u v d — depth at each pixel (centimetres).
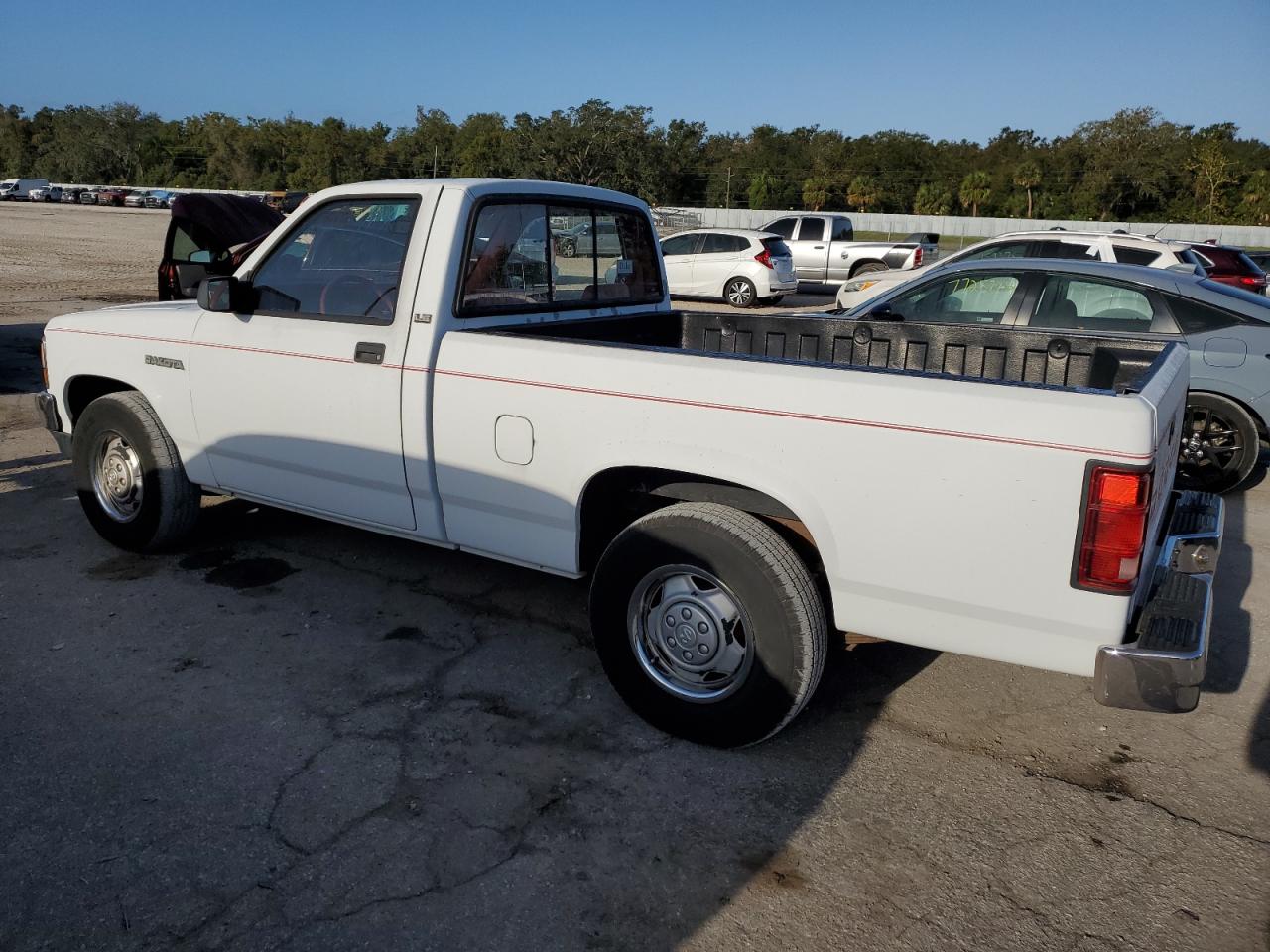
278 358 407
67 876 262
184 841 277
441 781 308
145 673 373
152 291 1766
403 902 255
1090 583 256
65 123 11275
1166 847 285
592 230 450
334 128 8994
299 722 341
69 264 2300
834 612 301
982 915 254
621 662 338
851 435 281
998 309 669
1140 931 250
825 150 8169
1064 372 418
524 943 242
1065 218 7400
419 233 371
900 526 279
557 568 353
